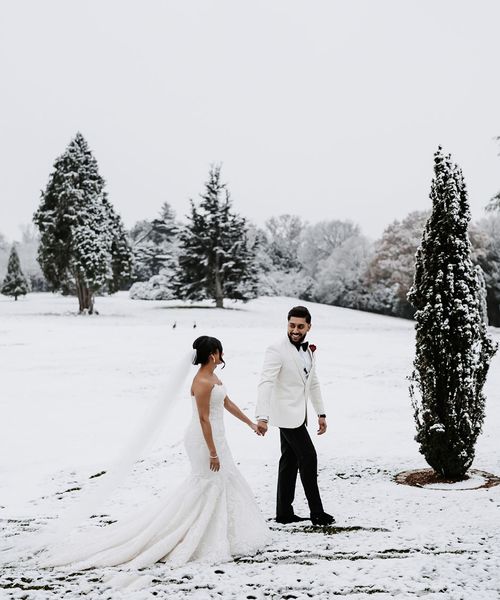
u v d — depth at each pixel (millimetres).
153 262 109562
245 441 11203
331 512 6441
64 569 4707
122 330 38781
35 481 8727
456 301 7672
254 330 42094
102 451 10633
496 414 12992
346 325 53531
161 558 4871
